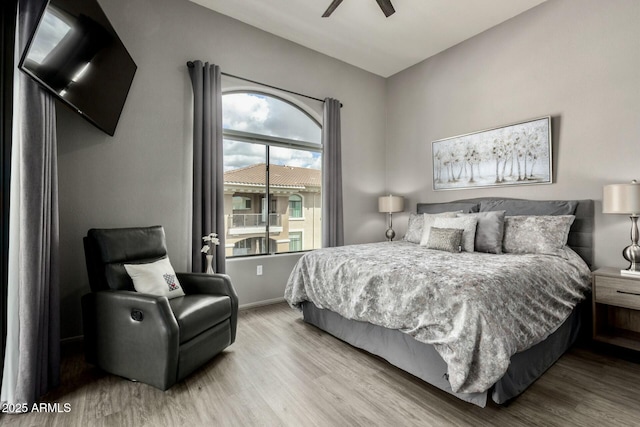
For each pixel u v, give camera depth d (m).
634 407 1.73
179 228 3.17
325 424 1.61
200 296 2.39
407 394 1.88
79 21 1.88
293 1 3.22
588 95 2.94
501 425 1.59
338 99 4.45
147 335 1.88
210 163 3.20
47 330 1.89
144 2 2.97
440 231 3.10
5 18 1.83
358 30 3.73
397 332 2.14
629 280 2.31
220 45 3.41
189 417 1.66
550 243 2.77
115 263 2.25
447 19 3.51
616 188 2.45
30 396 1.72
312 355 2.40
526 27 3.36
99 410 1.72
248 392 1.90
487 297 1.73
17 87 1.75
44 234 1.88
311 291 2.88
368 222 4.82
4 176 1.82
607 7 2.82
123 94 2.69
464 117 3.97
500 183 3.58
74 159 2.62
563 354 2.38
